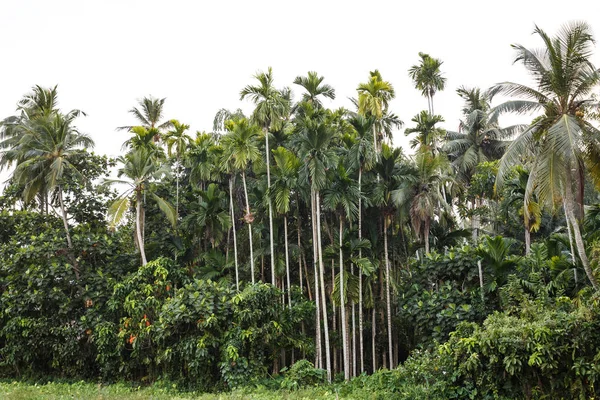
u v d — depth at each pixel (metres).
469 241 28.23
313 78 27.56
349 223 25.84
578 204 20.28
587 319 15.71
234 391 19.64
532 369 16.08
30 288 24.59
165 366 23.39
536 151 18.66
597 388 15.28
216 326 21.59
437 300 21.34
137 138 29.98
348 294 23.80
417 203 22.94
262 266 27.05
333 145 26.88
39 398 18.94
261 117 24.14
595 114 18.06
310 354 23.95
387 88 27.02
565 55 17.72
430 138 33.09
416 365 18.91
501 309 20.14
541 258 20.58
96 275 25.59
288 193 23.45
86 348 25.59
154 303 22.86
